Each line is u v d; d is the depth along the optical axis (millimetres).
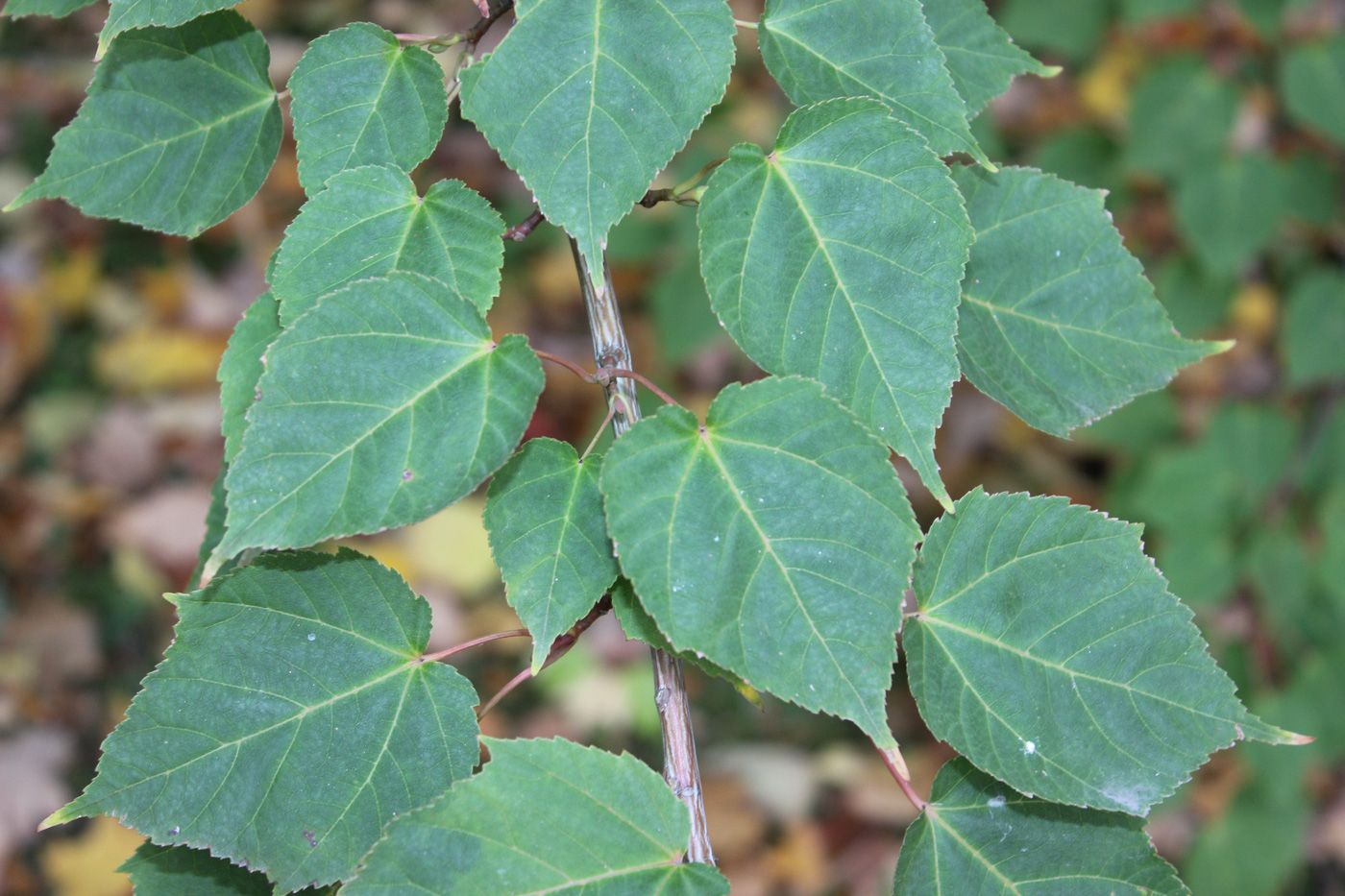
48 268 2061
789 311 719
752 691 735
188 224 759
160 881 744
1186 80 1289
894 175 718
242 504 690
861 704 699
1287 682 1262
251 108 764
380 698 731
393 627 735
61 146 747
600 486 704
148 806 717
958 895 737
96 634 1678
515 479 719
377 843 700
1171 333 761
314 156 729
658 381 1884
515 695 1660
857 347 716
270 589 731
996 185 771
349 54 730
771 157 725
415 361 706
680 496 707
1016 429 1857
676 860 714
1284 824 1325
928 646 738
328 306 702
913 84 727
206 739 722
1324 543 1259
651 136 704
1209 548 1278
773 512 707
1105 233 766
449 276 724
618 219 703
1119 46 1537
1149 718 725
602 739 1627
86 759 1562
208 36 757
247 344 738
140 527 1778
